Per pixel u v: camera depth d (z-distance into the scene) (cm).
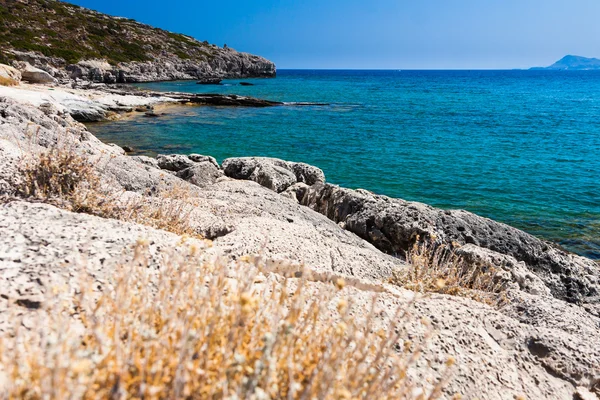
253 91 7812
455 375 312
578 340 388
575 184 2141
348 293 374
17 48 6875
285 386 201
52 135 817
